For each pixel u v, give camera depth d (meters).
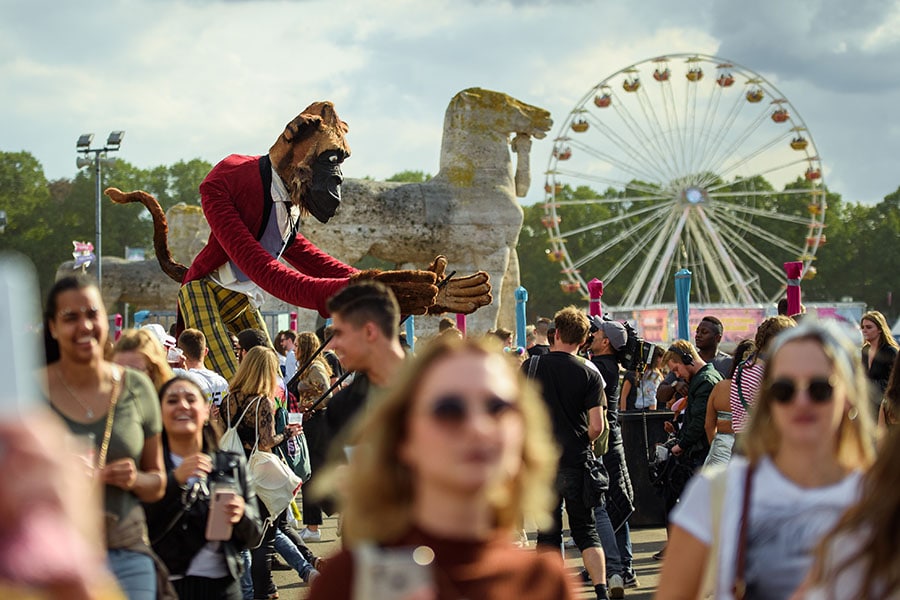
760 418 3.57
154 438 4.80
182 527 5.26
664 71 44.69
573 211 111.62
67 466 1.80
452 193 22.36
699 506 3.51
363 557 2.45
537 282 110.25
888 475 2.98
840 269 107.94
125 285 34.16
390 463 2.62
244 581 7.94
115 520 4.57
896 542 2.94
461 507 2.55
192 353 9.20
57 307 4.54
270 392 8.00
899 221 108.81
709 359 10.21
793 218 45.44
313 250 11.01
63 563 1.76
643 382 14.24
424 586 2.34
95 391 4.63
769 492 3.44
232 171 10.61
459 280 9.65
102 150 35.66
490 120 22.64
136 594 4.53
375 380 5.11
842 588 2.97
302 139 10.67
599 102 44.59
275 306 28.42
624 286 109.00
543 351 8.84
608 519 8.63
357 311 5.05
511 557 2.58
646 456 11.75
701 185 46.44
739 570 3.42
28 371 1.86
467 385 2.53
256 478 7.85
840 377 3.49
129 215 109.56
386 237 22.06
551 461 2.70
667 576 3.53
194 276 11.16
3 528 1.75
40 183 102.94
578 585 8.96
